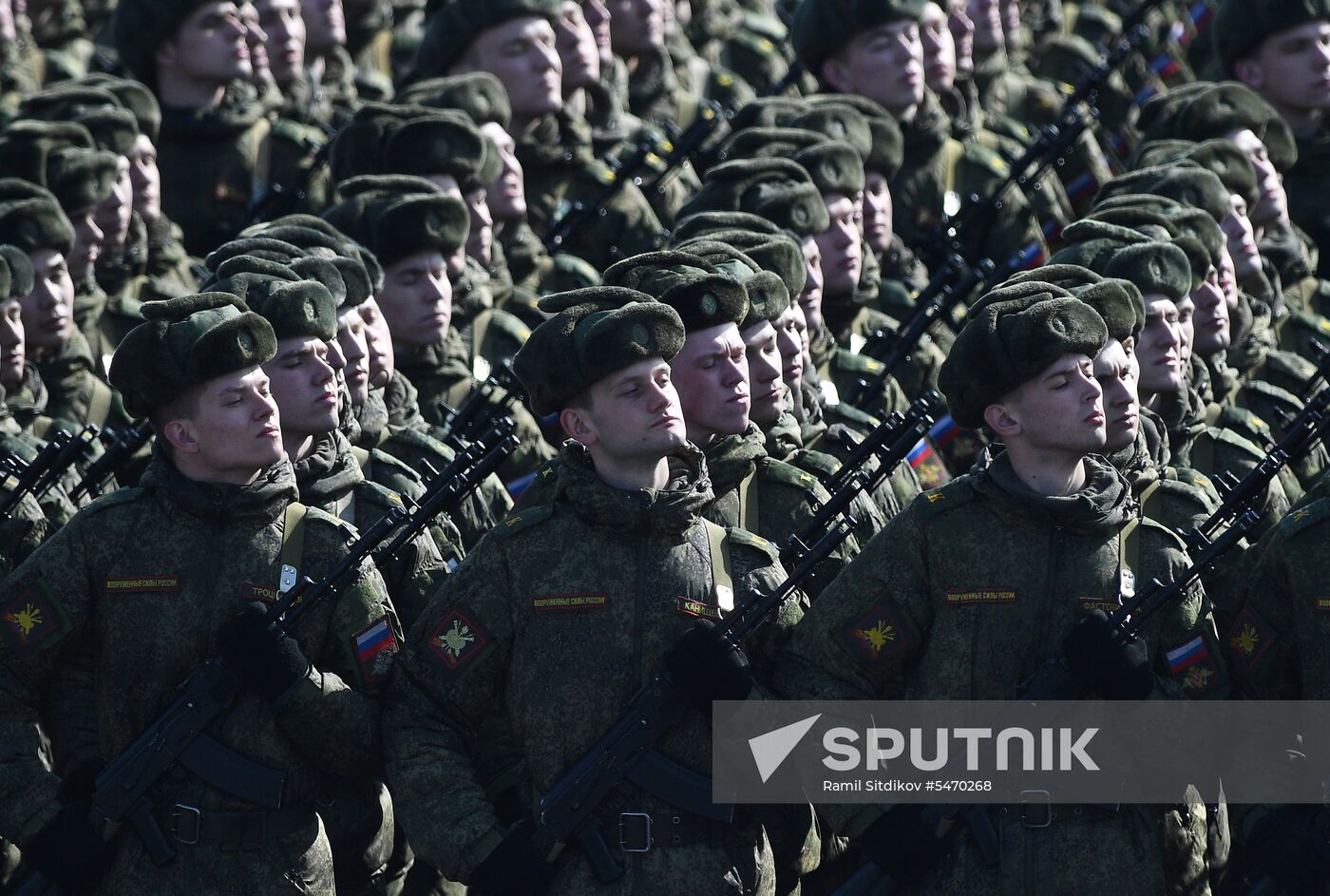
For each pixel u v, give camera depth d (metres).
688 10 69.31
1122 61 65.12
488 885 29.23
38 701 31.03
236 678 29.83
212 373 30.08
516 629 29.72
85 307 45.59
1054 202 57.06
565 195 56.56
